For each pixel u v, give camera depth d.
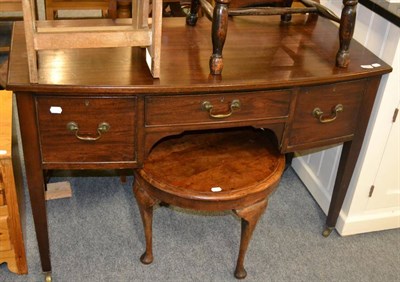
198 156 1.54
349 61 1.47
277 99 1.39
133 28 1.31
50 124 1.28
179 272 1.66
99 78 1.27
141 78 1.29
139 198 1.51
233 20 1.74
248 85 1.31
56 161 1.35
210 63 1.34
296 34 1.66
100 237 1.77
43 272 1.56
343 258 1.78
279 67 1.42
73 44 1.24
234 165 1.51
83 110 1.28
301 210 1.98
